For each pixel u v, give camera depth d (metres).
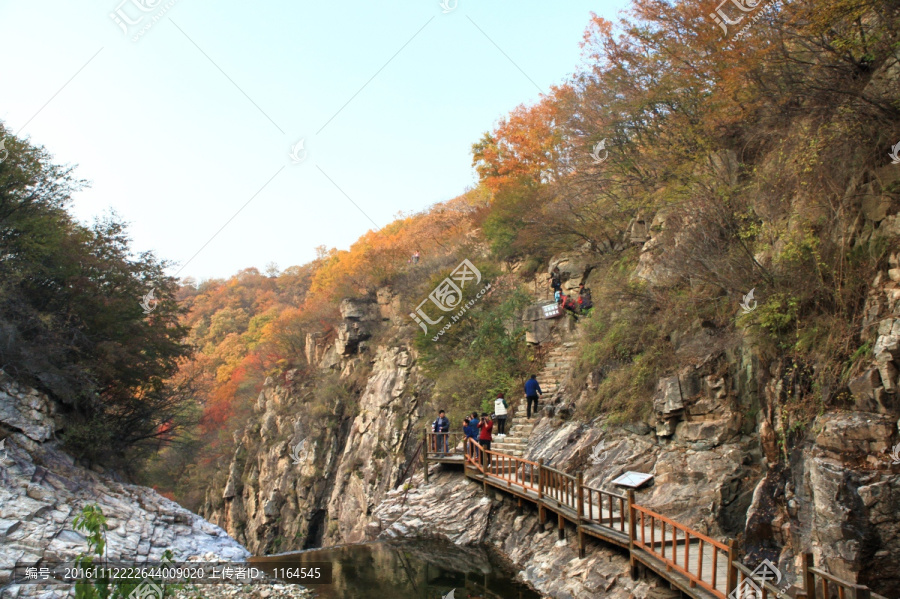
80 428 16.02
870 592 6.61
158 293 20.56
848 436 8.09
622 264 18.53
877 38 9.38
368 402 31.97
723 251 12.13
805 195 10.55
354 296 38.50
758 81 11.73
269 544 35.50
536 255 25.30
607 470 13.31
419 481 19.06
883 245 8.98
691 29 14.41
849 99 9.63
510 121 31.56
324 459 34.53
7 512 12.45
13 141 16.25
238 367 56.53
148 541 13.80
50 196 17.45
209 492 47.19
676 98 15.97
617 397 14.57
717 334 12.82
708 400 12.20
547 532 13.27
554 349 20.94
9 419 14.41
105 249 19.30
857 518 7.57
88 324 18.06
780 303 10.23
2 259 15.88
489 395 21.53
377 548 15.60
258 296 75.81
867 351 8.52
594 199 21.95
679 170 15.23
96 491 14.91
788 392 9.77
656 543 10.20
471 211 35.19
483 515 15.71
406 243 39.25
